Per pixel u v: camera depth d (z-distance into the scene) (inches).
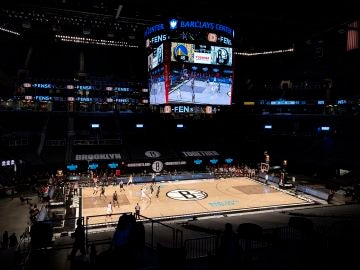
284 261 397.7
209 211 1102.4
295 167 1905.8
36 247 500.7
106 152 1934.1
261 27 1657.2
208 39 1419.8
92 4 1314.0
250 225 572.4
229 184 1594.5
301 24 1413.6
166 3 1250.6
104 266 334.0
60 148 1895.9
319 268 371.9
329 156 1817.2
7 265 437.4
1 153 1589.6
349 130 1923.0
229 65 1473.9
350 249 430.3
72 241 555.2
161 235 693.9
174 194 1360.7
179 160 1941.4
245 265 366.9
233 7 1285.7
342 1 1208.8
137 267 370.6
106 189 1444.4
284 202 1234.6
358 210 922.7
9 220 967.6
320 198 1291.8
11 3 1275.8
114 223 955.3
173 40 1369.3
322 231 577.0
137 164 1833.2
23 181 1435.8
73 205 1160.8
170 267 377.4
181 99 1389.0
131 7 1338.6
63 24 1815.9
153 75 1505.9
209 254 406.3
